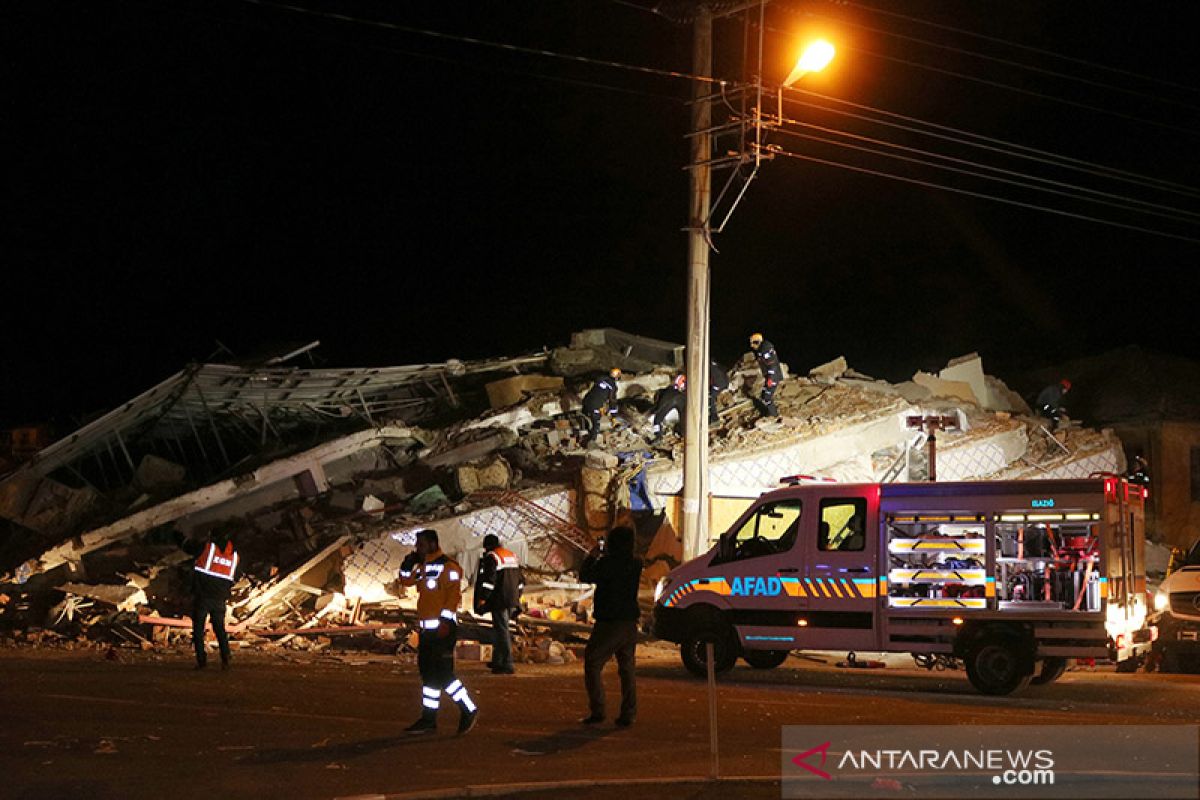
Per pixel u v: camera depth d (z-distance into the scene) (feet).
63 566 72.79
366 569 71.61
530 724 36.91
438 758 31.17
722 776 29.22
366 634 61.62
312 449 80.53
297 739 33.45
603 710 36.96
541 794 27.35
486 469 81.30
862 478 85.56
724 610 51.49
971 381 97.25
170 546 75.20
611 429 88.58
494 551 50.93
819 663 59.06
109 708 38.19
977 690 47.42
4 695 40.55
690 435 62.85
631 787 28.02
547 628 64.18
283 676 48.16
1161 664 59.82
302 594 70.13
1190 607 59.31
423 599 34.96
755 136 62.08
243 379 82.12
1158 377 111.04
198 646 49.75
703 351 63.05
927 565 49.06
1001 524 47.91
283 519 78.54
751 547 52.26
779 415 87.35
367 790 27.17
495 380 96.84
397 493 81.87
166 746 32.04
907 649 48.49
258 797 26.37
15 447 85.46
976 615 47.44
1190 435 105.09
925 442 86.43
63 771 28.63
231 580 50.52
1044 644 46.57
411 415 93.09
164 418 85.05
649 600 72.64
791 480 53.31
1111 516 47.16
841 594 49.67
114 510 77.71
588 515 80.48
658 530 77.46
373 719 37.17
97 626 62.49
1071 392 114.73
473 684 46.68
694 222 63.10
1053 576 47.67
